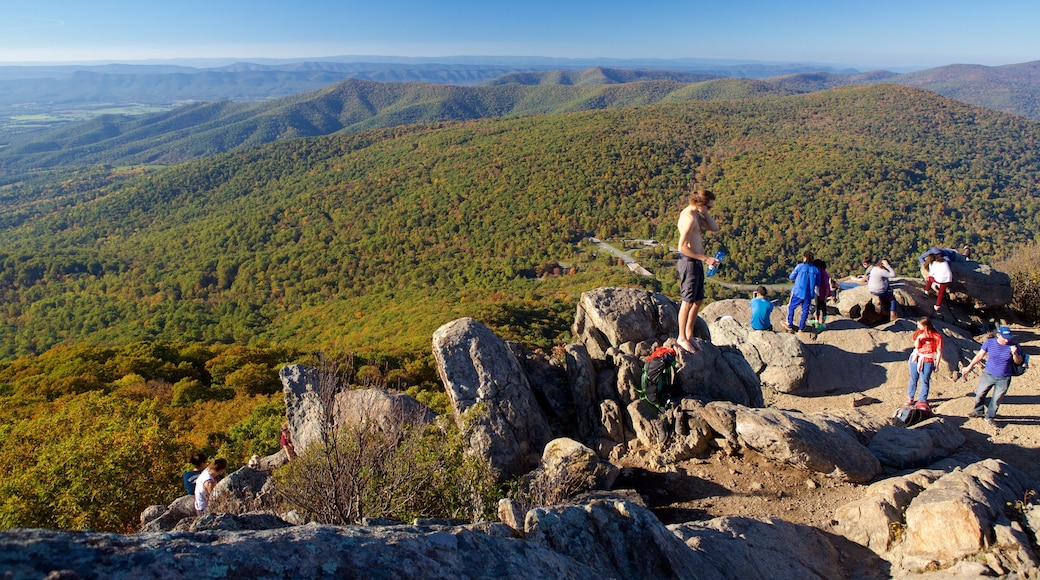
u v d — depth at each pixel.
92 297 117.50
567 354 7.46
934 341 7.32
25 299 119.06
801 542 4.75
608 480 5.81
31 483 9.04
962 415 7.46
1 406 28.72
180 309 109.06
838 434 6.12
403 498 4.95
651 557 3.42
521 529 3.58
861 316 11.01
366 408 6.21
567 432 7.24
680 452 6.46
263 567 1.77
